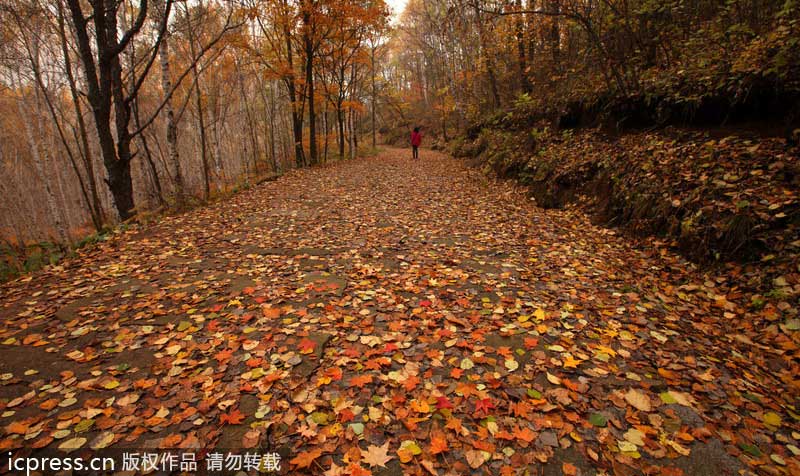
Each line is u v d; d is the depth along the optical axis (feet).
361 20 57.06
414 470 6.13
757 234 12.65
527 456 6.35
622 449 6.53
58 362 9.09
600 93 27.94
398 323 10.84
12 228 68.08
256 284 13.74
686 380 8.41
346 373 8.62
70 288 13.64
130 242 19.54
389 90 115.34
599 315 11.31
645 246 16.55
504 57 51.42
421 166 51.98
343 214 25.44
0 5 31.24
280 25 51.26
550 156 29.01
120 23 40.88
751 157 15.38
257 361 9.00
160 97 70.54
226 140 112.27
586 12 25.11
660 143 20.34
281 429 6.92
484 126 52.90
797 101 15.65
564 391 7.89
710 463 6.28
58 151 77.00
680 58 23.07
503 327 10.59
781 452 6.53
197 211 27.27
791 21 15.46
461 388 8.00
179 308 11.91
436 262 16.05
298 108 57.98
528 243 18.61
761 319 10.56
